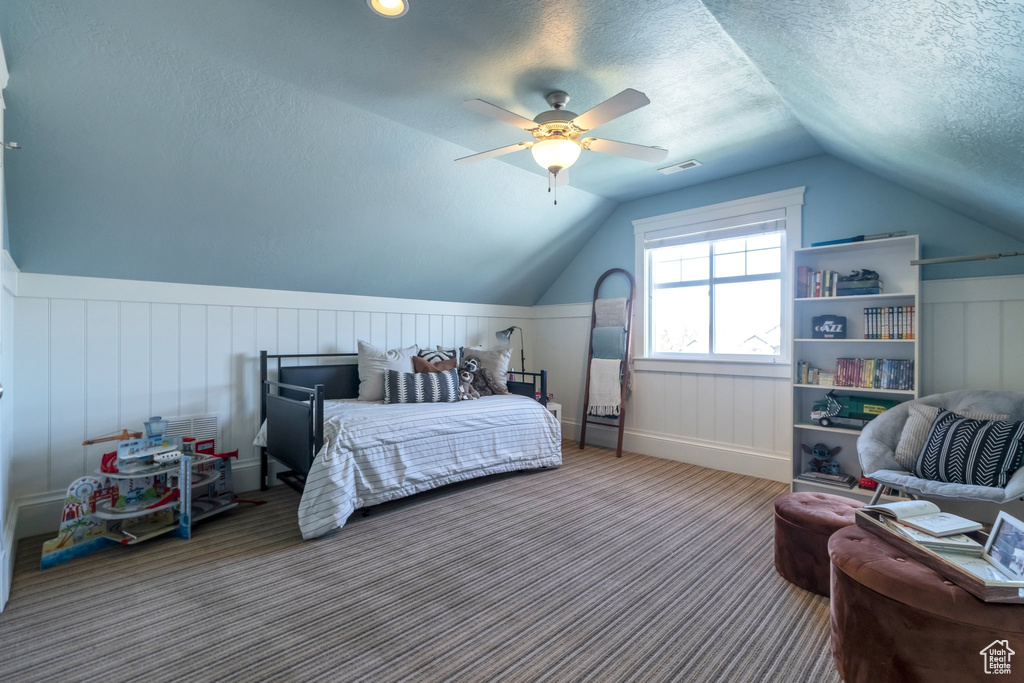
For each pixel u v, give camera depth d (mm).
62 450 2691
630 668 1528
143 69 2037
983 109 1330
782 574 2098
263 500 3131
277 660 1558
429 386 3629
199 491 2959
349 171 2932
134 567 2197
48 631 1701
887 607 1355
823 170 3348
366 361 3725
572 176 3707
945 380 2881
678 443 4121
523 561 2266
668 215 4141
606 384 4348
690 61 2125
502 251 4316
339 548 2412
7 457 2287
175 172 2504
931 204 2939
